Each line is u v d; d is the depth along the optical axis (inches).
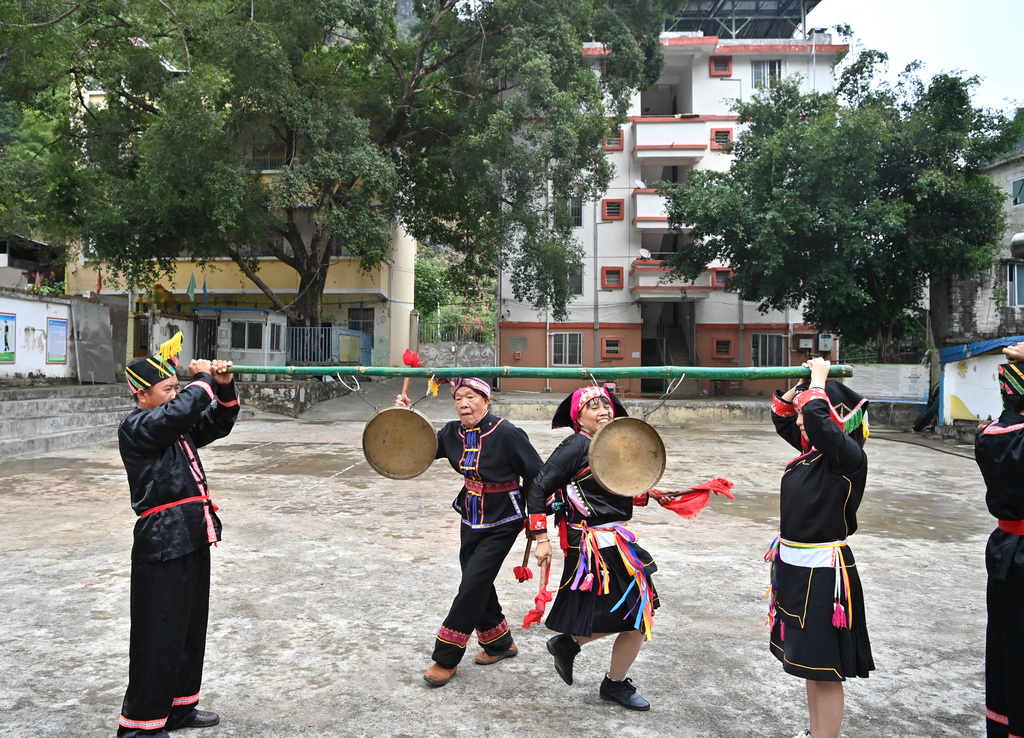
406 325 1198.3
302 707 135.0
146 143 673.0
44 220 815.7
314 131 700.7
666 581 217.0
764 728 128.9
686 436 654.5
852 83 816.3
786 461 484.1
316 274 922.1
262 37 653.3
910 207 727.7
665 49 1093.8
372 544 253.9
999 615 111.4
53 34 557.6
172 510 120.3
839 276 761.6
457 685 145.8
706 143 1079.0
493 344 1200.8
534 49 731.4
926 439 660.1
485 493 150.4
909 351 922.7
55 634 168.9
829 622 111.0
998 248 745.6
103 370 770.2
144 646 116.6
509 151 746.2
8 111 1139.9
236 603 191.2
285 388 796.0
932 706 138.4
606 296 1109.7
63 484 365.4
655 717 132.8
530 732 126.7
